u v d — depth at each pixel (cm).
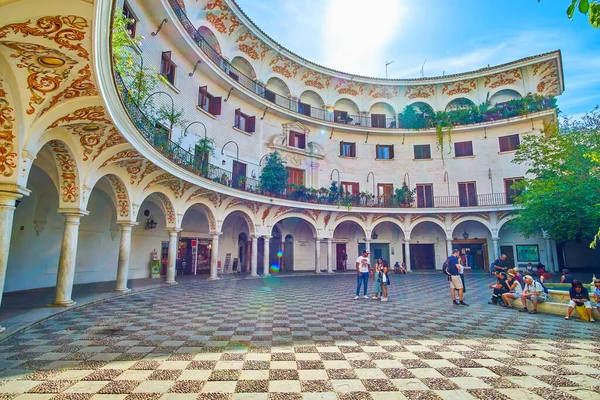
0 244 590
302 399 346
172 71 1539
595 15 287
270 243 2438
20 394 351
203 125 1691
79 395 350
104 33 434
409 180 2625
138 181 1181
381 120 2797
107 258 1511
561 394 362
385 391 368
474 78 2623
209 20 1850
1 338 554
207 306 907
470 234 2536
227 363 452
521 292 917
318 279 1852
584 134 1448
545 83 2455
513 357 488
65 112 631
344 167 2589
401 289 1386
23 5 358
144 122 1040
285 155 2327
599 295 762
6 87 538
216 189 1562
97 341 555
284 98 2434
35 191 1177
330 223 2366
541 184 1474
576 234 1513
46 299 952
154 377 402
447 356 491
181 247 1919
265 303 972
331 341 567
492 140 2492
